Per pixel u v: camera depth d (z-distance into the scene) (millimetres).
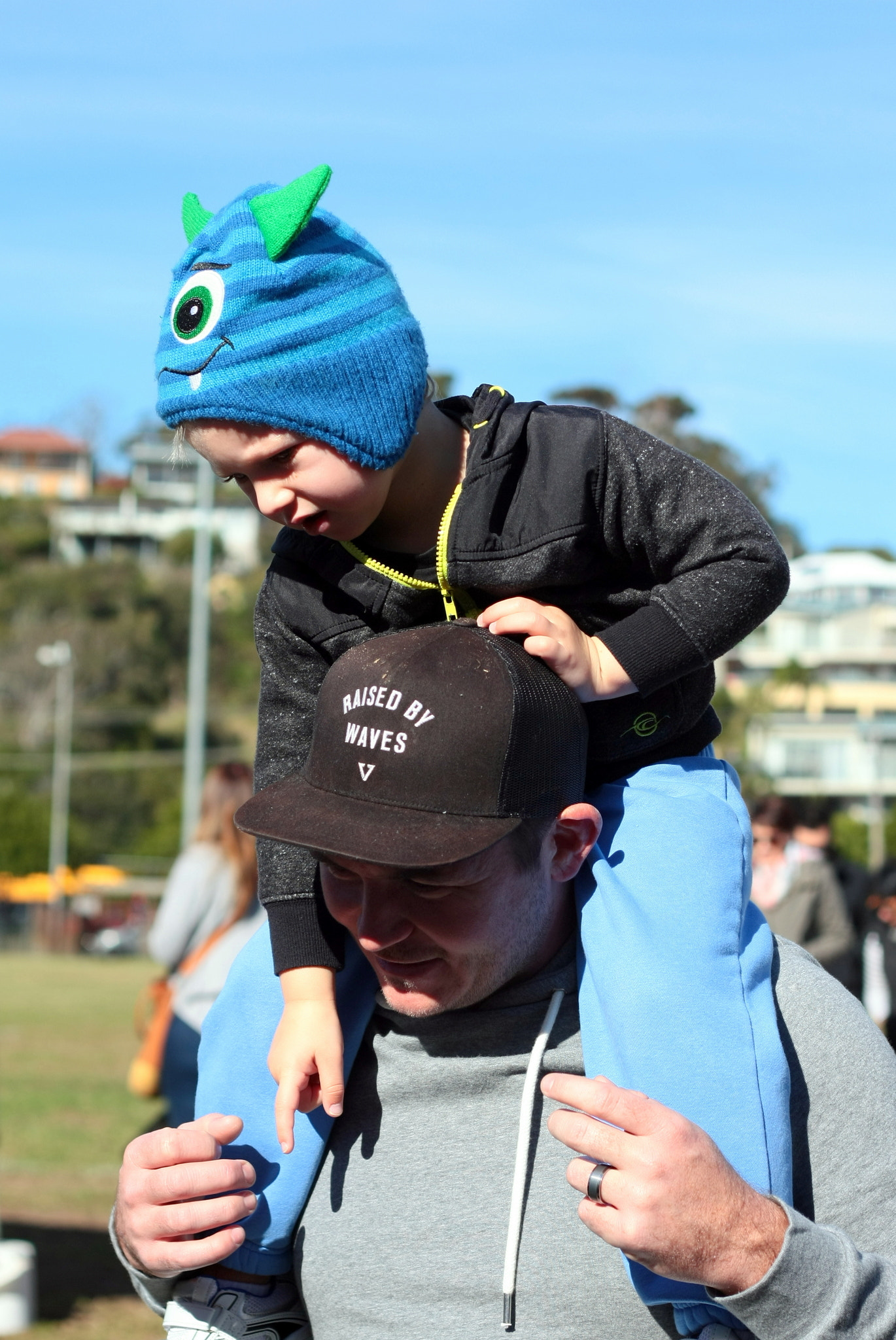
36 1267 6043
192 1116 5223
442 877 1657
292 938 1920
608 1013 1722
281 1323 1935
